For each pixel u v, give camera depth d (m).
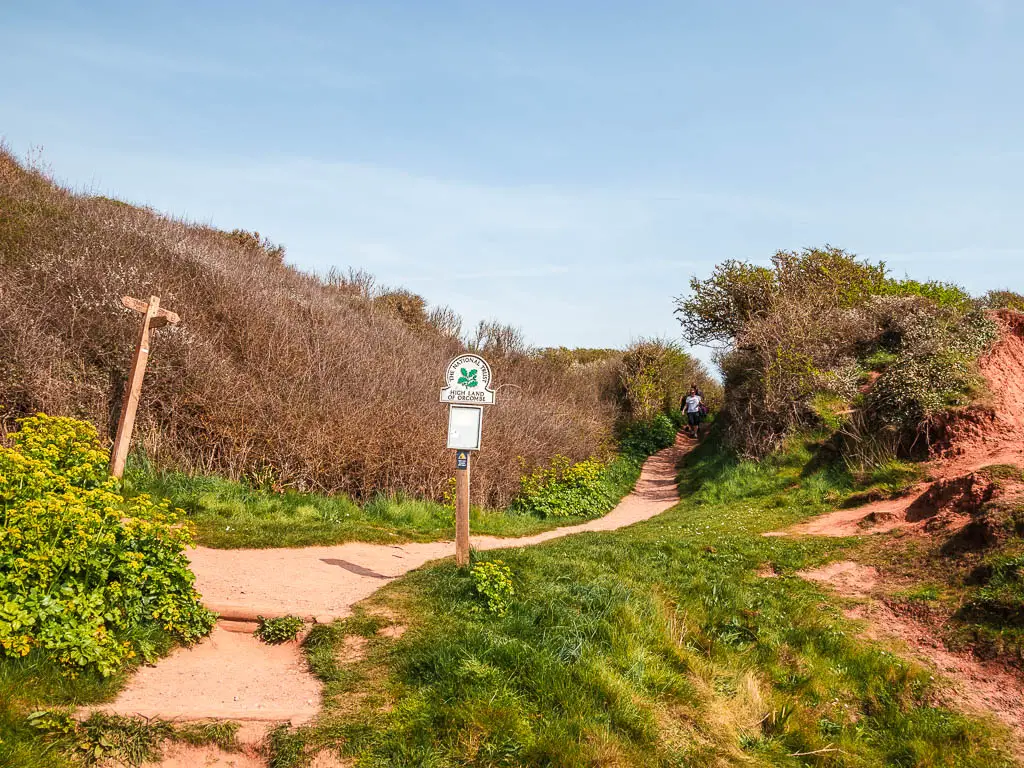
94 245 13.38
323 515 10.31
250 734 4.04
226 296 14.04
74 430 7.14
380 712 4.34
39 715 3.73
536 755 4.11
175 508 8.80
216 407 11.00
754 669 6.07
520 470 14.86
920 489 10.76
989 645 6.31
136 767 3.72
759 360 18.75
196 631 5.12
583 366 30.02
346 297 21.64
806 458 14.01
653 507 16.44
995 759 5.04
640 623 6.05
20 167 17.45
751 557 8.91
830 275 20.06
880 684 5.96
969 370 12.89
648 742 4.49
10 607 4.14
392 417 12.80
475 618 5.77
